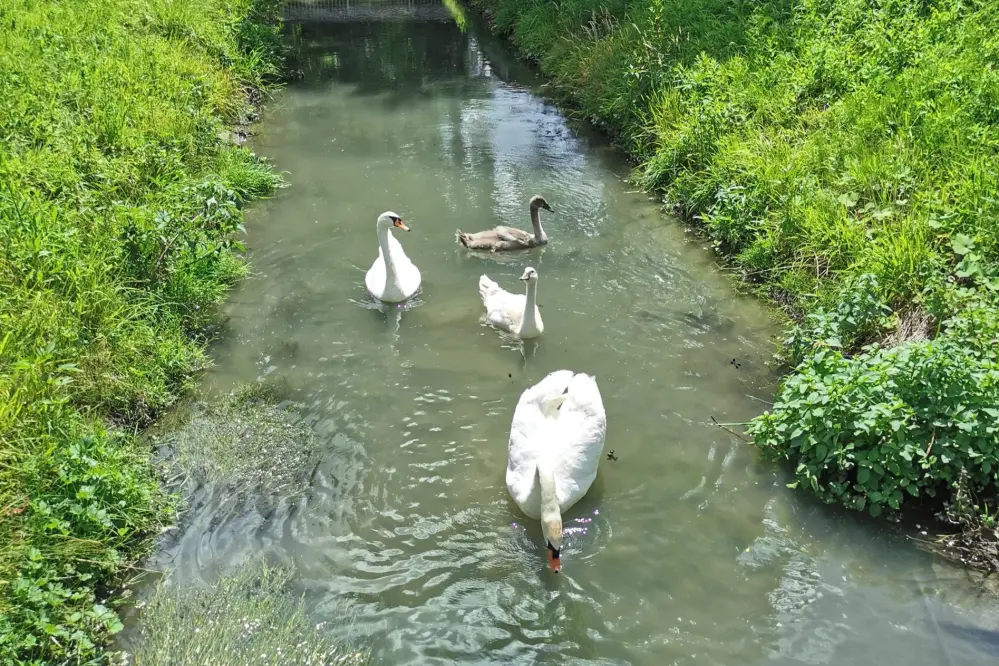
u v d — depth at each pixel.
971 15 12.37
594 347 8.38
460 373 7.98
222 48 16.12
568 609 5.52
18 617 5.08
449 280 9.71
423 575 5.77
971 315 7.13
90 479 6.02
